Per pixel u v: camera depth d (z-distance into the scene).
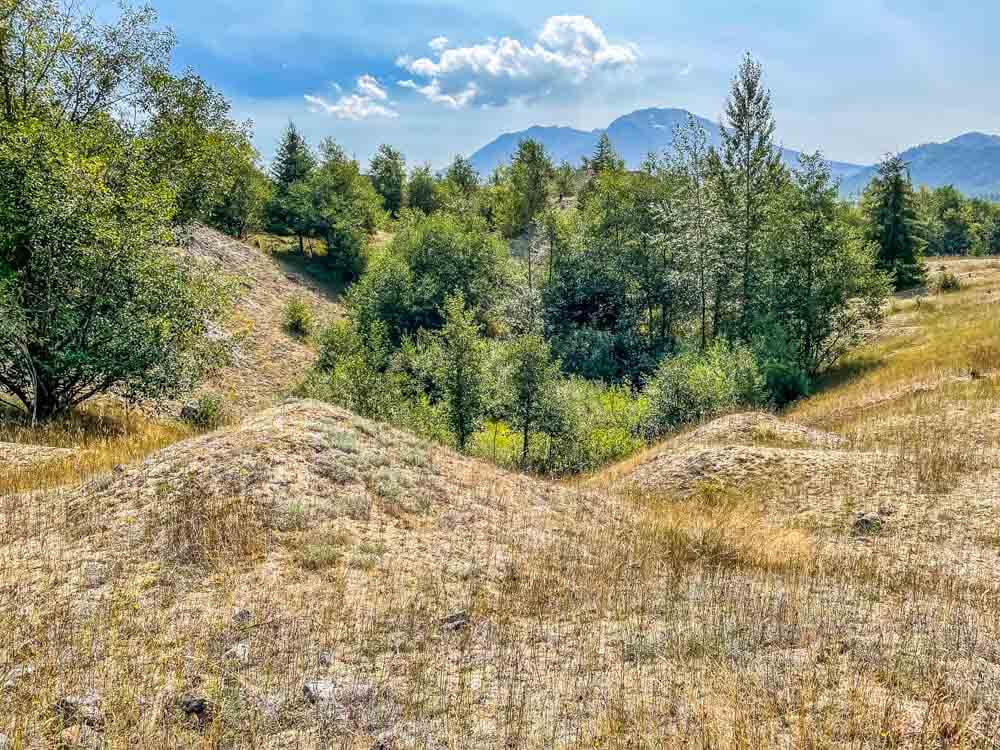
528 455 32.22
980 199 114.06
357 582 8.30
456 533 10.56
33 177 17.08
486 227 87.00
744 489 15.60
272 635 6.82
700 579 9.62
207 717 5.29
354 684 5.89
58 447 14.78
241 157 39.09
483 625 7.51
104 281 18.02
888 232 50.47
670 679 6.20
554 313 58.38
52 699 5.34
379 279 63.75
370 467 12.05
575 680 6.19
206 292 21.28
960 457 15.15
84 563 8.16
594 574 9.57
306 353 51.66
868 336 39.09
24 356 17.09
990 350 26.58
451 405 32.12
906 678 6.09
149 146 28.22
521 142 88.88
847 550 11.71
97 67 24.48
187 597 7.55
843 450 17.27
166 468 10.79
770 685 5.95
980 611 8.57
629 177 61.81
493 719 5.44
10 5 21.17
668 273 50.94
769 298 38.75
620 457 28.14
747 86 41.44
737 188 42.75
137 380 19.09
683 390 29.09
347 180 86.19
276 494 10.10
